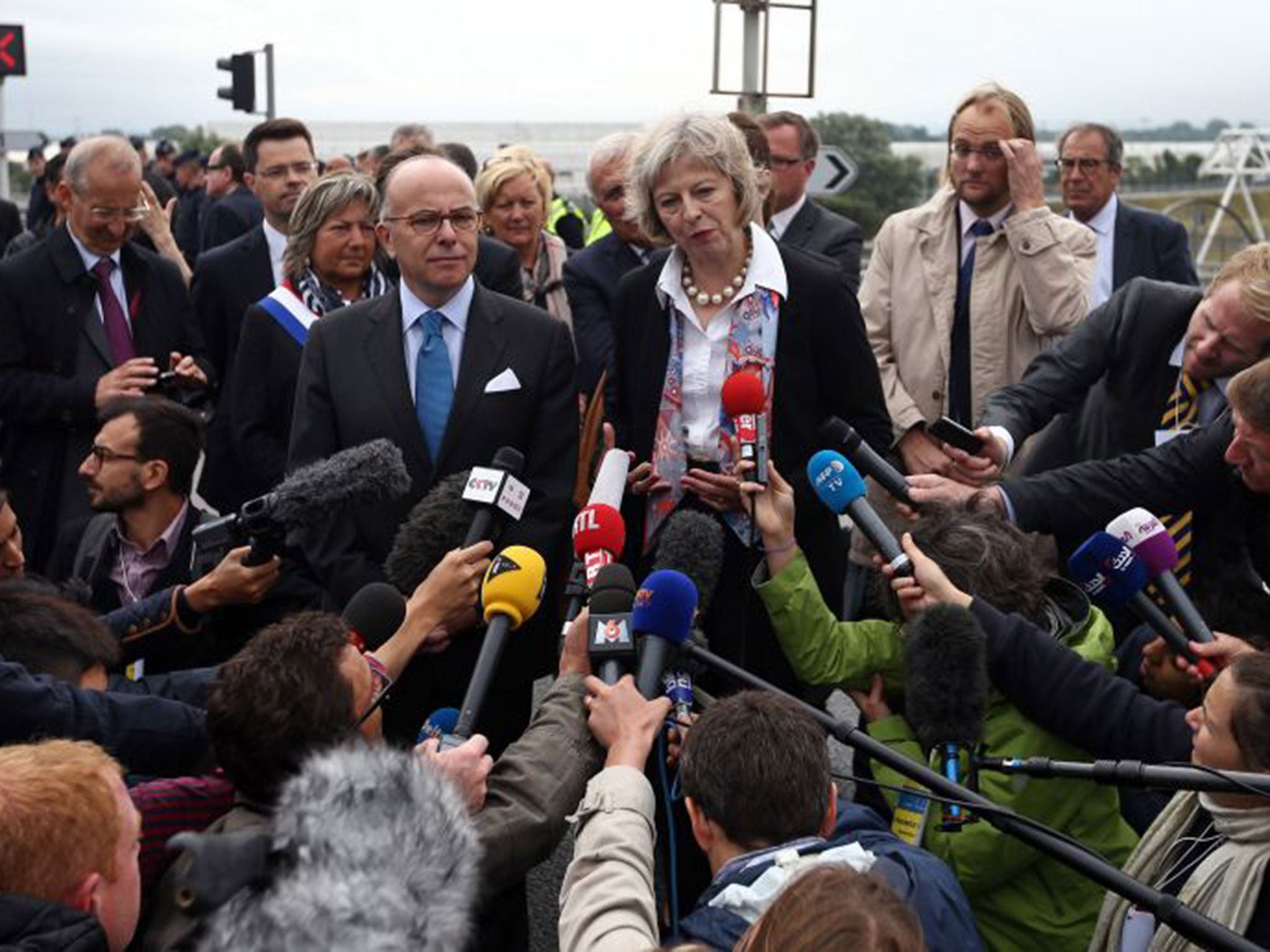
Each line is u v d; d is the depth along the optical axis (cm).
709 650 422
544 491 455
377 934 165
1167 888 320
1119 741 339
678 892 419
